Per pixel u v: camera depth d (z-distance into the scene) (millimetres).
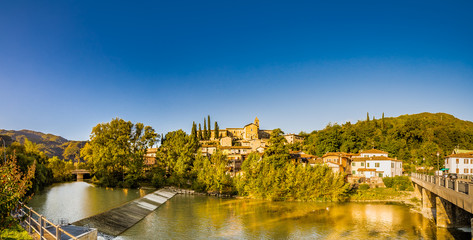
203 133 194000
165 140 125688
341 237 49219
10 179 20594
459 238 47656
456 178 66625
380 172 106000
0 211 19172
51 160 138375
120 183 109375
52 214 59781
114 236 48219
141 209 66812
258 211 69188
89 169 135250
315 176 85438
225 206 75750
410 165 120312
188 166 110438
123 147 115625
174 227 54500
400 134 145625
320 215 65000
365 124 176375
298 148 155875
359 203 80625
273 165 93875
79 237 32781
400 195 87938
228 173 98438
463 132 142375
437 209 55469
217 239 47594
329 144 140375
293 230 53000
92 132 127000
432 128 143750
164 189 101500
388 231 52438
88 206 69625
